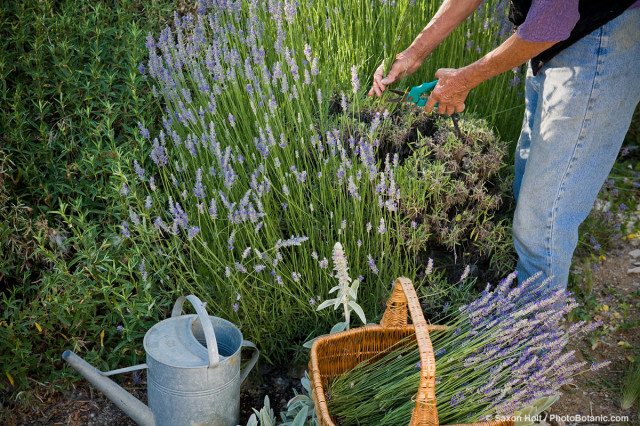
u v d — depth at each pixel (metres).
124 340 2.29
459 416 1.93
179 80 2.77
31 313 2.16
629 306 2.83
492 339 1.97
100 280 2.27
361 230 2.33
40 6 2.94
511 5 2.15
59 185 2.55
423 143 2.66
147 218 2.55
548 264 2.19
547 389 1.83
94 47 2.97
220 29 2.83
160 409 1.95
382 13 3.13
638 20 1.83
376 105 2.85
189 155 2.69
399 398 2.01
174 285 2.47
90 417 2.19
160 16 3.23
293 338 2.43
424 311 2.47
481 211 2.62
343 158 2.22
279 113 2.58
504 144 2.85
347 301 2.13
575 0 1.75
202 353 1.92
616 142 2.05
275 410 2.27
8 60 2.78
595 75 1.90
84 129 2.76
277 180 2.57
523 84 3.22
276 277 2.17
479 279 2.60
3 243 2.32
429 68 3.13
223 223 2.47
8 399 2.17
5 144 2.58
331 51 3.06
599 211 3.29
